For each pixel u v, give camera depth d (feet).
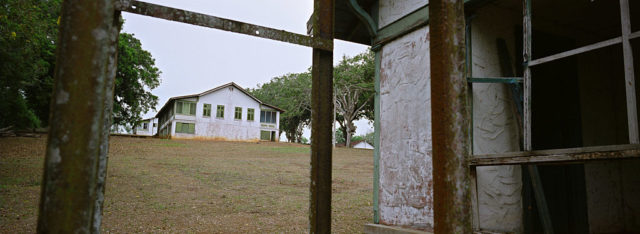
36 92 74.43
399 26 15.89
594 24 16.19
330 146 6.23
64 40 2.97
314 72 6.19
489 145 12.60
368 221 19.49
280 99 166.20
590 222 15.38
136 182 33.81
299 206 24.77
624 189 17.30
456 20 3.26
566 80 15.71
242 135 131.54
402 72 15.62
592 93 16.79
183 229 17.49
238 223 19.02
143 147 76.33
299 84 143.13
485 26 13.30
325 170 6.14
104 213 20.92
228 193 30.25
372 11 18.01
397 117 15.66
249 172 46.26
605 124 17.08
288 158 70.49
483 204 12.09
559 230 14.14
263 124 138.51
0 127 69.56
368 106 127.03
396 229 14.30
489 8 13.55
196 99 125.70
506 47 13.62
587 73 16.78
